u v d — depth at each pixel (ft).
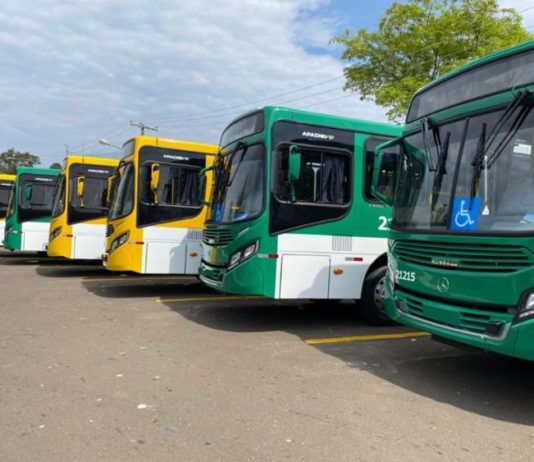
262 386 17.43
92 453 12.39
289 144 25.52
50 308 30.94
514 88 15.93
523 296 14.46
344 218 26.61
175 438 13.30
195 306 32.65
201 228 37.47
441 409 15.81
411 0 62.08
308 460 12.27
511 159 15.62
